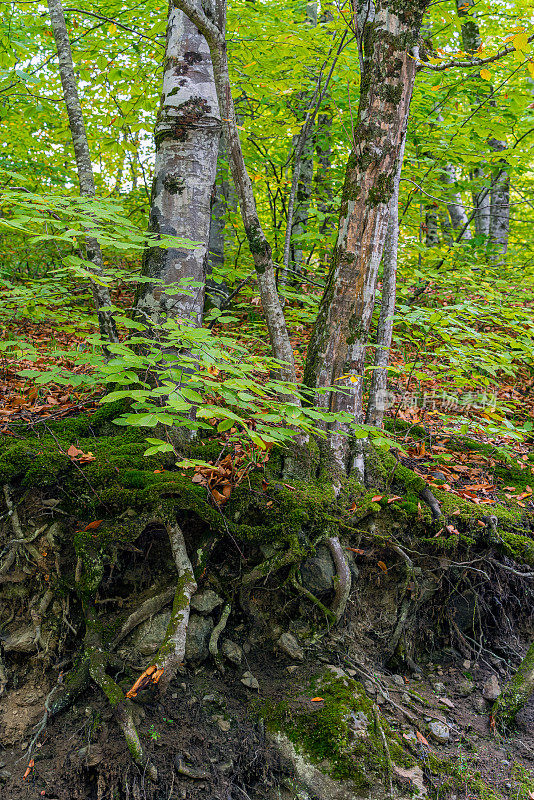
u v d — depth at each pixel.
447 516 3.08
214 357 2.23
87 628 2.40
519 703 2.69
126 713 2.18
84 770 2.10
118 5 4.71
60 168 6.65
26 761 2.13
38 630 2.43
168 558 2.63
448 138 5.30
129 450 2.77
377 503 2.94
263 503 2.70
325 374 2.89
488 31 6.24
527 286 6.01
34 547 2.50
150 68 4.69
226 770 2.23
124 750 2.13
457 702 2.78
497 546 3.14
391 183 2.74
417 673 2.89
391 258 3.17
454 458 3.88
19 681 2.38
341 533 2.84
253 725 2.38
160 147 2.88
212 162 2.94
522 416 4.69
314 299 4.34
